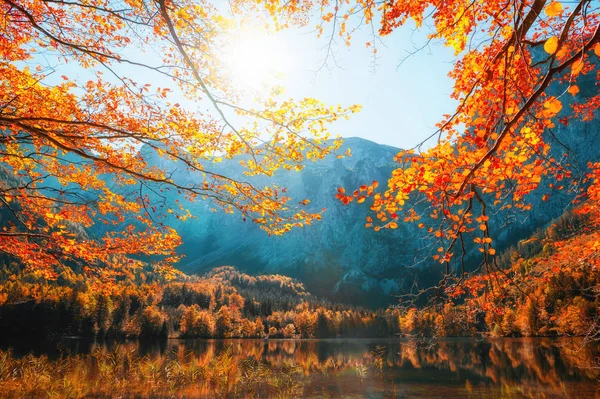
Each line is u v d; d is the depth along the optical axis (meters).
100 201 8.75
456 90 5.51
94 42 6.83
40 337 61.88
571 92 2.79
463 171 4.48
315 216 7.68
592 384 21.64
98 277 10.20
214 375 22.95
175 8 5.74
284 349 58.62
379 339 105.88
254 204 7.62
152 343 66.19
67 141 7.44
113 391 19.16
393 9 4.76
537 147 4.54
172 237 9.77
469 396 21.22
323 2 5.20
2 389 17.11
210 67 6.37
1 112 6.28
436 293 5.68
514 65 4.45
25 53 6.76
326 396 21.45
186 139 7.32
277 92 6.38
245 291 193.25
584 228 9.92
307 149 7.26
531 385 22.69
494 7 4.68
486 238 4.96
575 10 2.79
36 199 8.87
